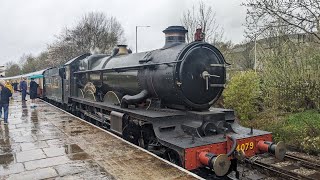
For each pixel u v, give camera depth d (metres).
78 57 14.80
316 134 9.16
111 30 45.41
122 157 6.36
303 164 7.62
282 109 12.78
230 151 5.86
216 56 7.37
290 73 11.96
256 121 11.90
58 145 7.51
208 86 7.10
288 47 11.88
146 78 7.77
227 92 13.02
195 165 5.73
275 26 8.99
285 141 9.67
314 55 11.32
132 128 8.16
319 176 6.82
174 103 7.32
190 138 6.31
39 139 8.24
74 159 6.29
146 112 7.41
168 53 7.27
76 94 14.27
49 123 11.04
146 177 5.16
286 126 10.52
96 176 5.27
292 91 12.05
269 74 12.68
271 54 12.67
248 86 12.58
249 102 12.74
